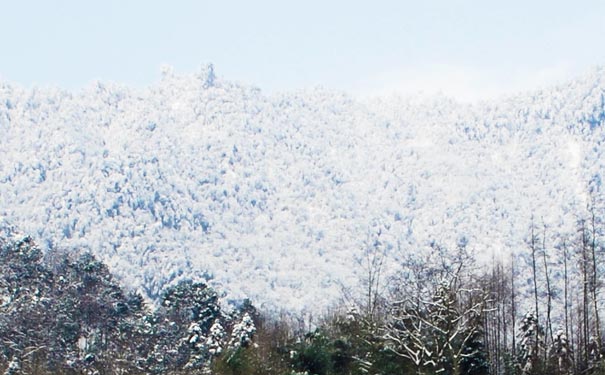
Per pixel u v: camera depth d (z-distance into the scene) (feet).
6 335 415.23
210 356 326.85
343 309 568.82
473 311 257.55
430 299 274.98
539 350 335.47
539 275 515.91
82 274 493.77
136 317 459.73
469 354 240.32
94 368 412.57
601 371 283.79
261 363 253.03
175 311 454.81
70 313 447.42
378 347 252.83
